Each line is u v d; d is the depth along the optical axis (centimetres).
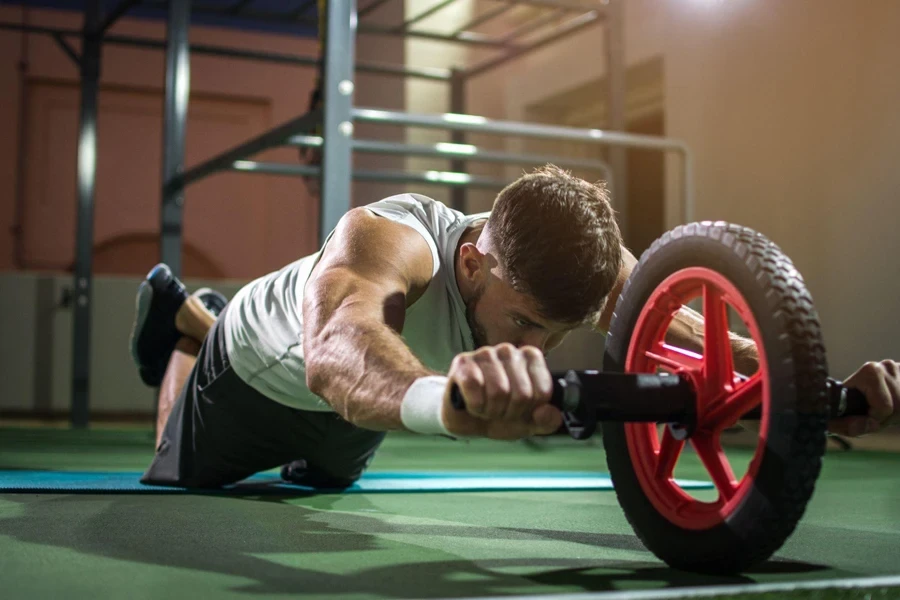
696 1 563
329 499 202
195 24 840
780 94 505
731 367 115
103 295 679
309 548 132
